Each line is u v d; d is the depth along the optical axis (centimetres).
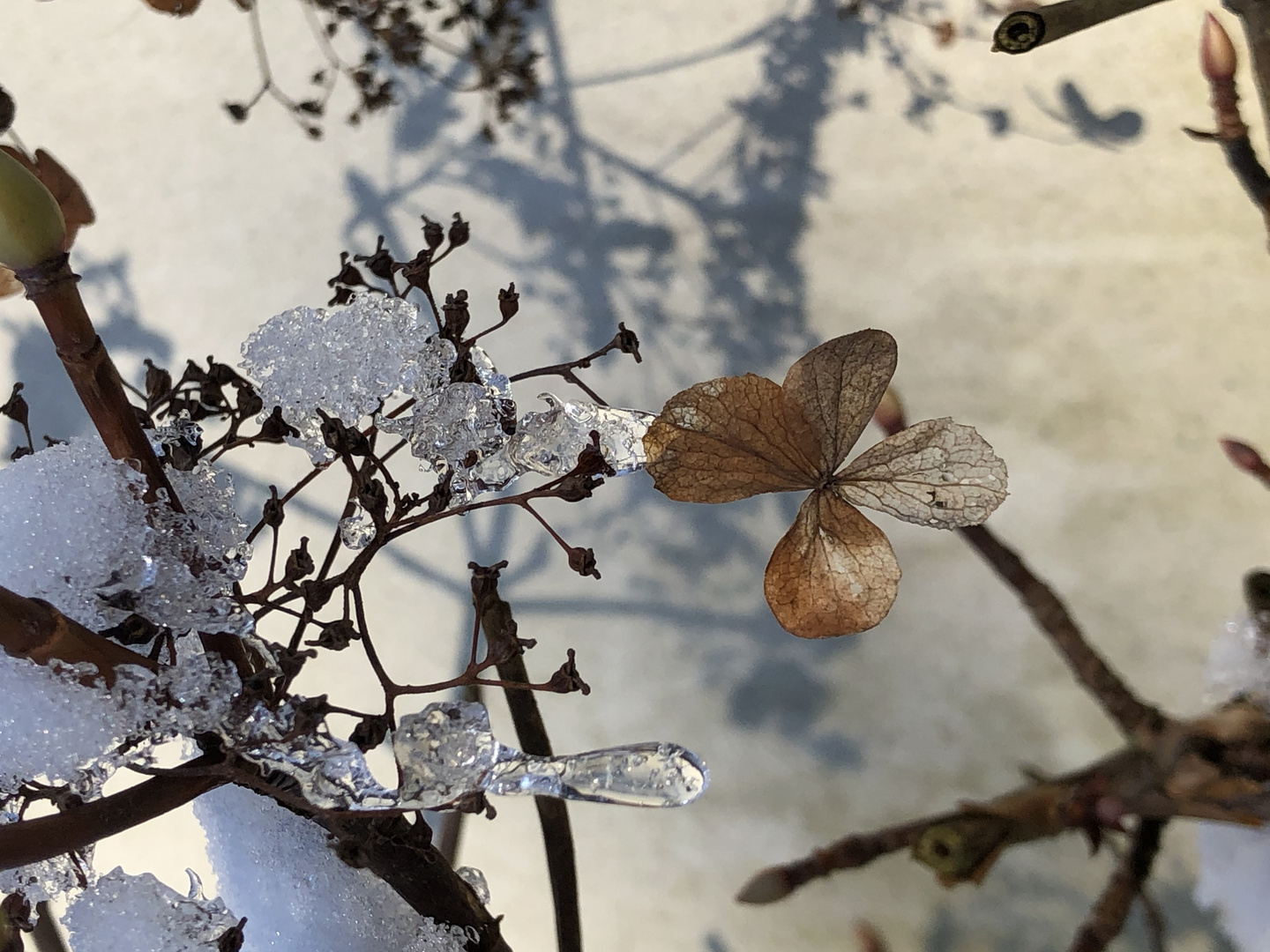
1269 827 13
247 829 16
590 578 40
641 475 40
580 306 41
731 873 38
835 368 11
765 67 40
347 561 41
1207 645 33
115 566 12
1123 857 14
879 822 36
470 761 12
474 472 14
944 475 12
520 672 18
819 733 37
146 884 14
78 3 45
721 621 39
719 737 39
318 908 15
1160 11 34
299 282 44
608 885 39
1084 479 35
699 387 11
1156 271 34
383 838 14
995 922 33
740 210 40
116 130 45
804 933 36
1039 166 36
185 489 14
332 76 44
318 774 13
